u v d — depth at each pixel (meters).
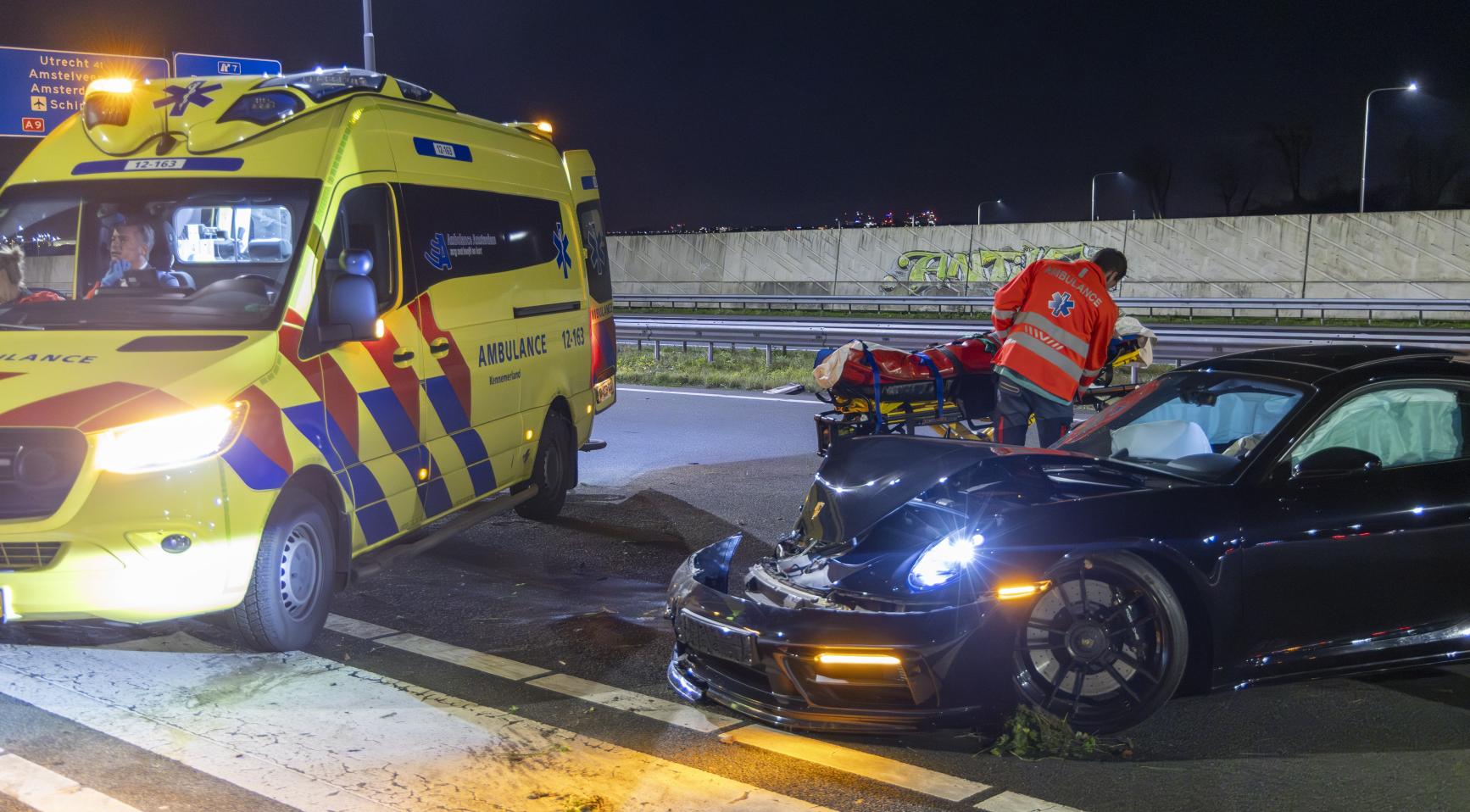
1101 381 8.18
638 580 6.13
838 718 3.81
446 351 6.00
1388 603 4.17
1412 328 24.77
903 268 36.16
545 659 4.84
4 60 20.06
